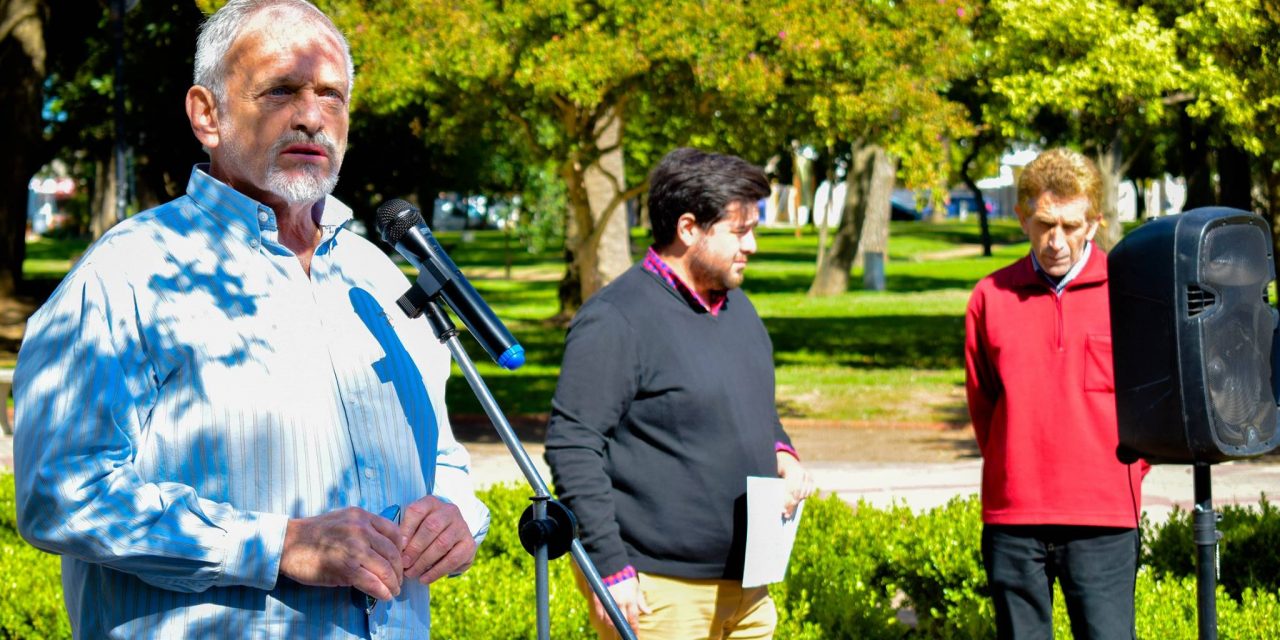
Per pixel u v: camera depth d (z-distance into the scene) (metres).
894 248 47.72
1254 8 11.69
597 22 11.01
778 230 61.16
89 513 2.05
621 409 3.36
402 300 2.55
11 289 22.75
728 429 3.38
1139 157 43.12
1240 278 3.31
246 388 2.23
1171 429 3.31
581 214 12.92
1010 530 3.88
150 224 2.28
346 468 2.32
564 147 12.27
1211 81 11.95
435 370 2.64
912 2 11.43
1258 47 12.00
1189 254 3.24
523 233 31.19
